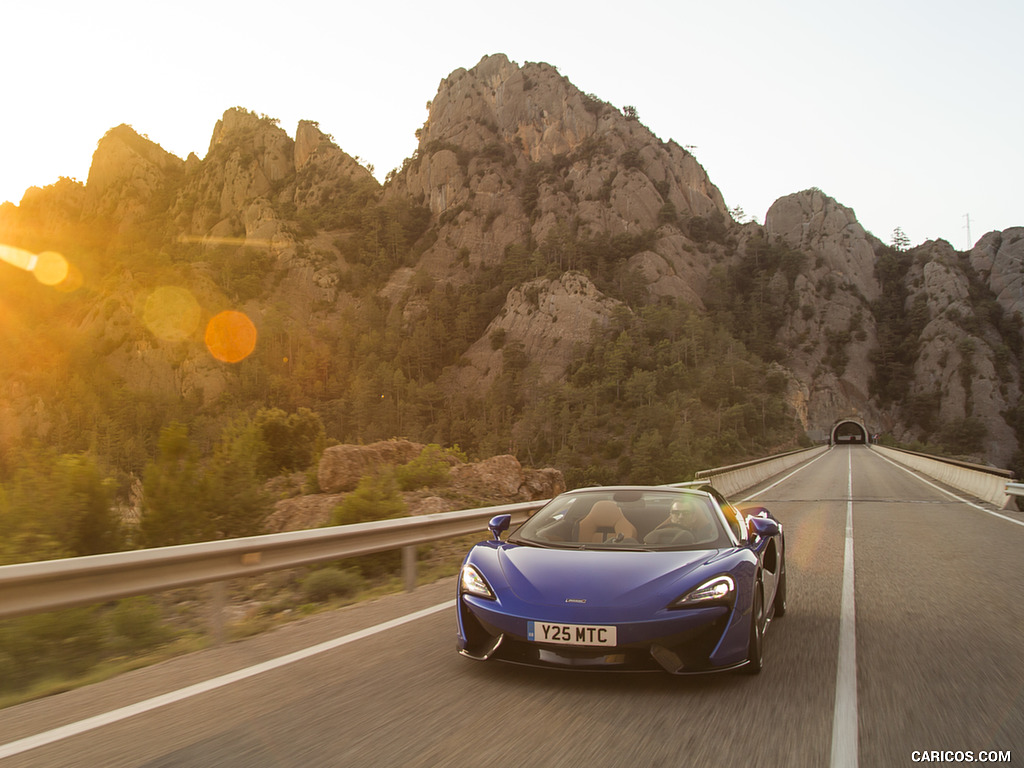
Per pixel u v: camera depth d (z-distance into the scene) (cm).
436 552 1131
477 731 362
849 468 4962
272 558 646
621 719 379
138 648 603
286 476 1920
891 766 321
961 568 951
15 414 19750
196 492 1071
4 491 862
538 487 1866
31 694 447
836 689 432
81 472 895
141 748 345
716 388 19325
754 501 2155
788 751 337
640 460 13875
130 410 18262
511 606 425
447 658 506
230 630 620
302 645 556
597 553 478
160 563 536
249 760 328
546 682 445
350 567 962
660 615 406
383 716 386
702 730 363
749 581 448
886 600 734
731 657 420
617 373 19375
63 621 574
